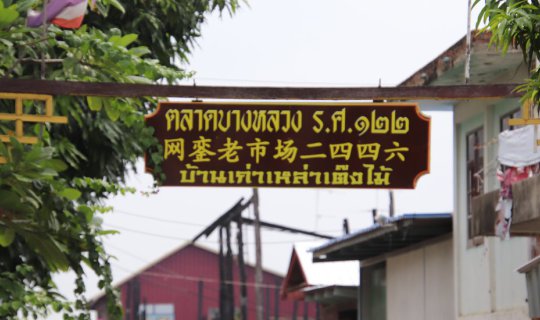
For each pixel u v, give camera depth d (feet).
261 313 119.44
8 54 35.99
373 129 33.63
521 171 51.52
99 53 35.73
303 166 33.63
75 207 39.37
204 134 33.76
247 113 33.73
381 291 89.61
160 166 33.71
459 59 61.31
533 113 46.03
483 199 51.21
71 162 43.37
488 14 31.37
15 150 33.47
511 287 64.44
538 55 31.09
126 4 49.32
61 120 33.06
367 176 33.60
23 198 35.06
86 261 38.19
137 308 188.65
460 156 72.33
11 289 37.50
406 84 65.72
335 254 89.20
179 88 32.96
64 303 37.63
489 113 67.15
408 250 82.38
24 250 42.47
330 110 33.65
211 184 33.73
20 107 32.91
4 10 34.09
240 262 125.59
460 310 71.92
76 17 35.12
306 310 192.95
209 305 215.10
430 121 33.63
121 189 38.96
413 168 33.60
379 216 76.28
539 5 31.27
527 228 49.26
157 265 215.51
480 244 69.21
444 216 73.56
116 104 34.78
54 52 41.04
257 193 121.19
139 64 36.24
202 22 52.85
